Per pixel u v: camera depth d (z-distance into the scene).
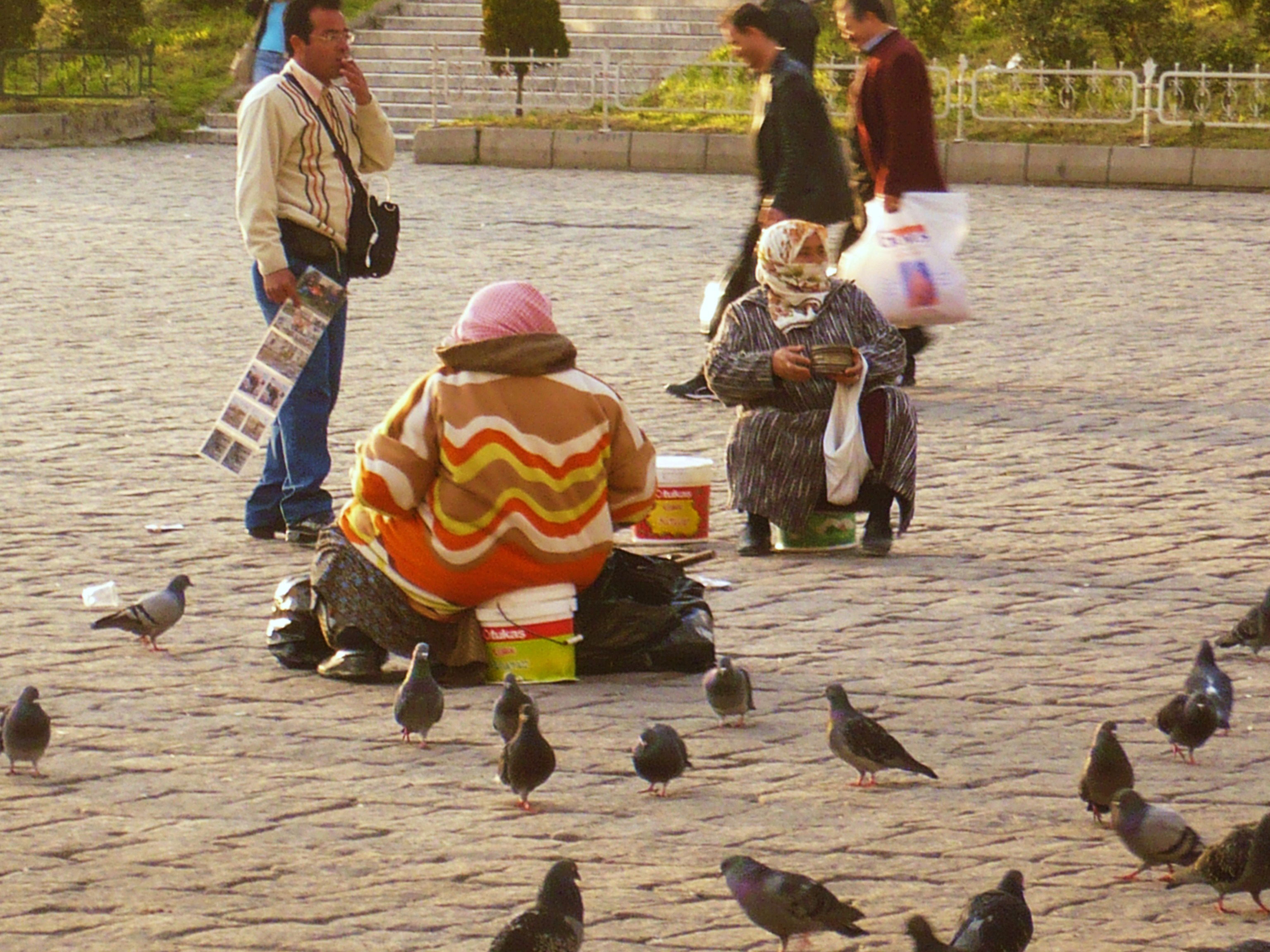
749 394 12.88
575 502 10.16
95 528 13.40
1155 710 9.82
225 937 6.98
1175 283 25.23
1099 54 42.62
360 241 13.03
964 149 37.31
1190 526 13.73
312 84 12.85
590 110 41.91
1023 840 8.05
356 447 15.80
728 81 42.06
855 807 8.42
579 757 9.06
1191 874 7.29
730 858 6.91
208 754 9.05
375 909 7.26
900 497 12.86
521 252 27.30
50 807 8.30
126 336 20.77
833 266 19.30
